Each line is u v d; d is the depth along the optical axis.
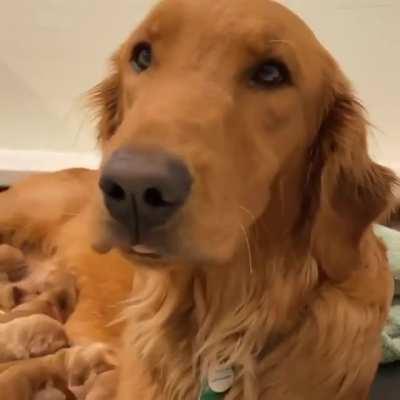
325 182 0.37
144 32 0.35
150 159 0.29
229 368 0.38
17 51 0.78
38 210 0.61
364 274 0.39
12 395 0.47
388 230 0.59
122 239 0.30
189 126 0.31
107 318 0.54
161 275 0.39
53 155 0.78
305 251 0.37
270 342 0.38
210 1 0.34
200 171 0.30
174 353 0.39
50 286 0.56
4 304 0.58
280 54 0.34
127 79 0.36
